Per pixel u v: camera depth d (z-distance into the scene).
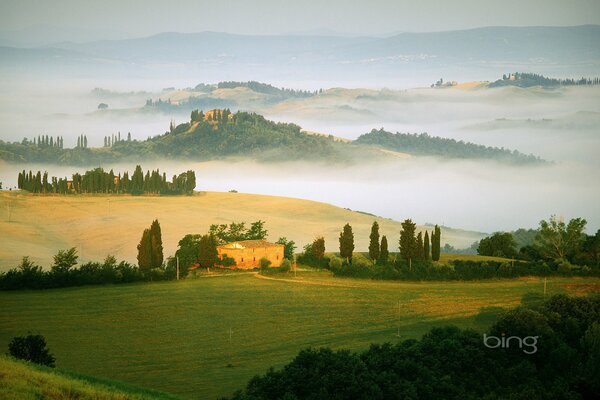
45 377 117.69
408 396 131.62
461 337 160.25
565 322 169.62
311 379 133.12
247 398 127.81
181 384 148.38
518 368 150.38
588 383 141.25
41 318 197.25
